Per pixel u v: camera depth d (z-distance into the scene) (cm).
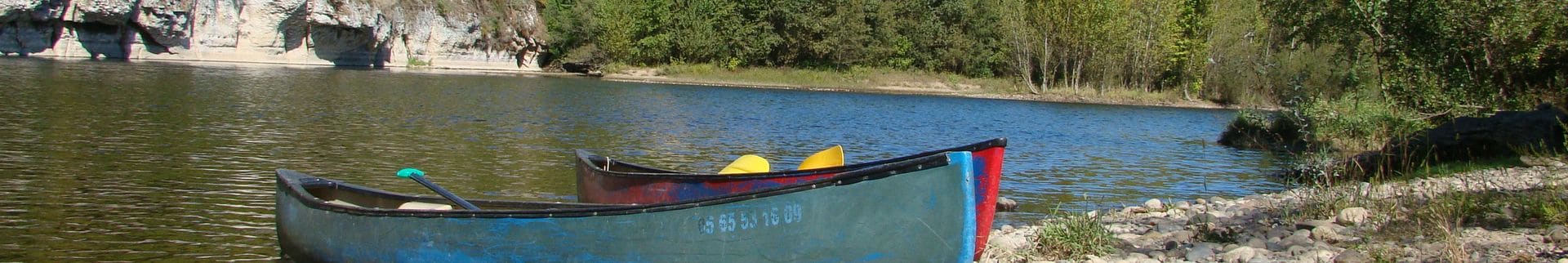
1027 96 5400
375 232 709
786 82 6138
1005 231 891
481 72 5916
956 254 593
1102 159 1892
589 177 1026
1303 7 2050
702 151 1839
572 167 1477
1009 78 6300
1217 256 685
